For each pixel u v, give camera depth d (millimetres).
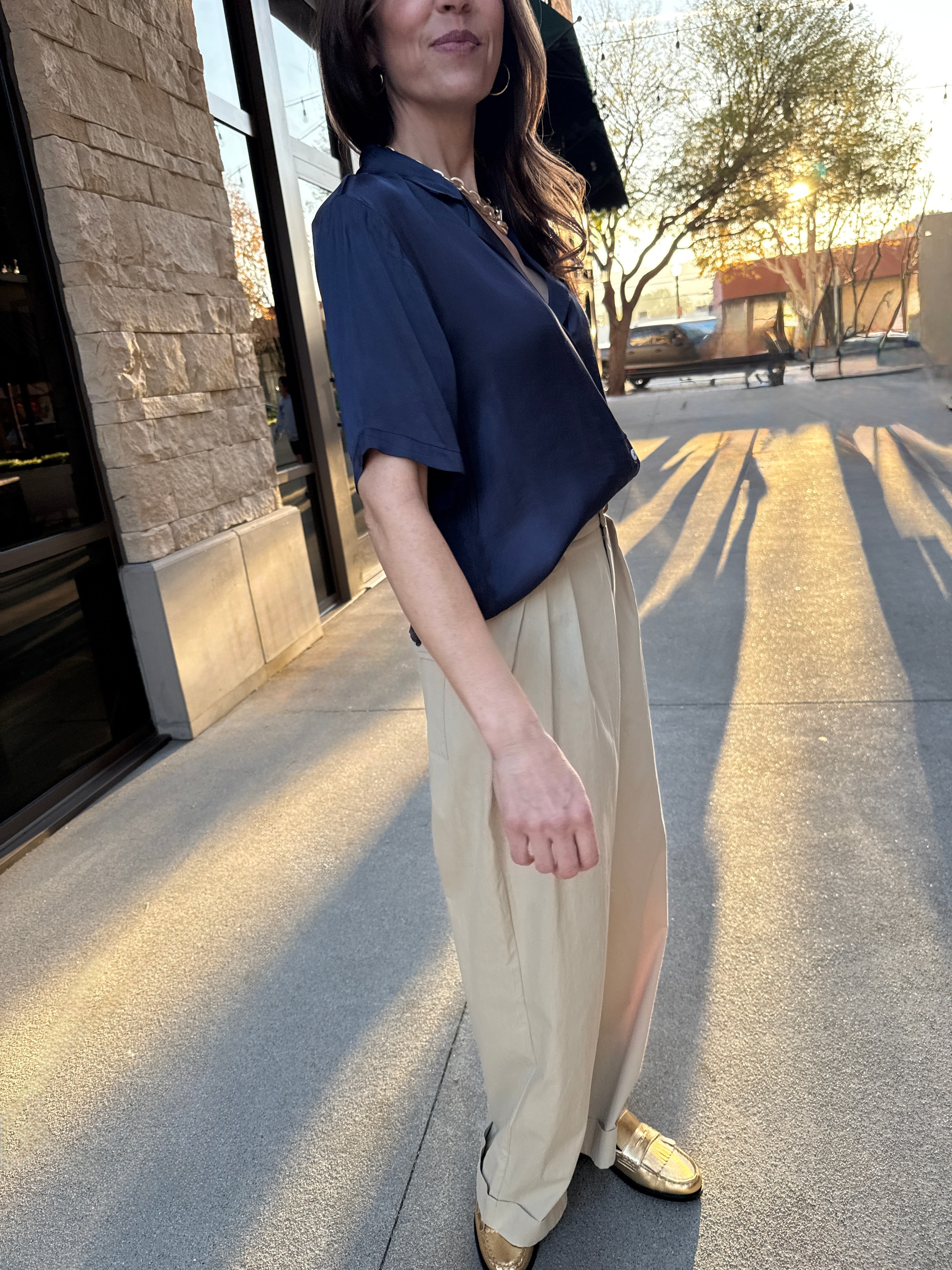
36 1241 1357
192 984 1919
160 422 3242
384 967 1905
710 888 2035
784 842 2184
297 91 4957
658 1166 1323
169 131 3352
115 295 3004
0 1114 1610
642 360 18719
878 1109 1426
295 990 1862
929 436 7746
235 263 3795
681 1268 1213
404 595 793
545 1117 1120
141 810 2752
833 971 1740
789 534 5055
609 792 1047
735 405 12453
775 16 13367
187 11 3502
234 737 3252
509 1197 1176
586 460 937
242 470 3809
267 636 3855
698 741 2766
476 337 846
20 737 2686
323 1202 1372
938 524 4914
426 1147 1449
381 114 968
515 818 766
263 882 2279
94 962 2029
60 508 2908
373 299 794
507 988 1075
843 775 2469
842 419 9602
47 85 2707
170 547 3271
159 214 3270
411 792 2672
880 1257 1197
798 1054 1551
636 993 1279
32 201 2799
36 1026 1838
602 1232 1276
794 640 3520
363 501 810
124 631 3182
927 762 2486
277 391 4586
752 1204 1293
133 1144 1516
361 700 3490
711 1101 1472
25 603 2721
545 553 915
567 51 5348
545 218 1178
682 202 15859
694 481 6891
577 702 990
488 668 776
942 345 12406
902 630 3494
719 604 4043
